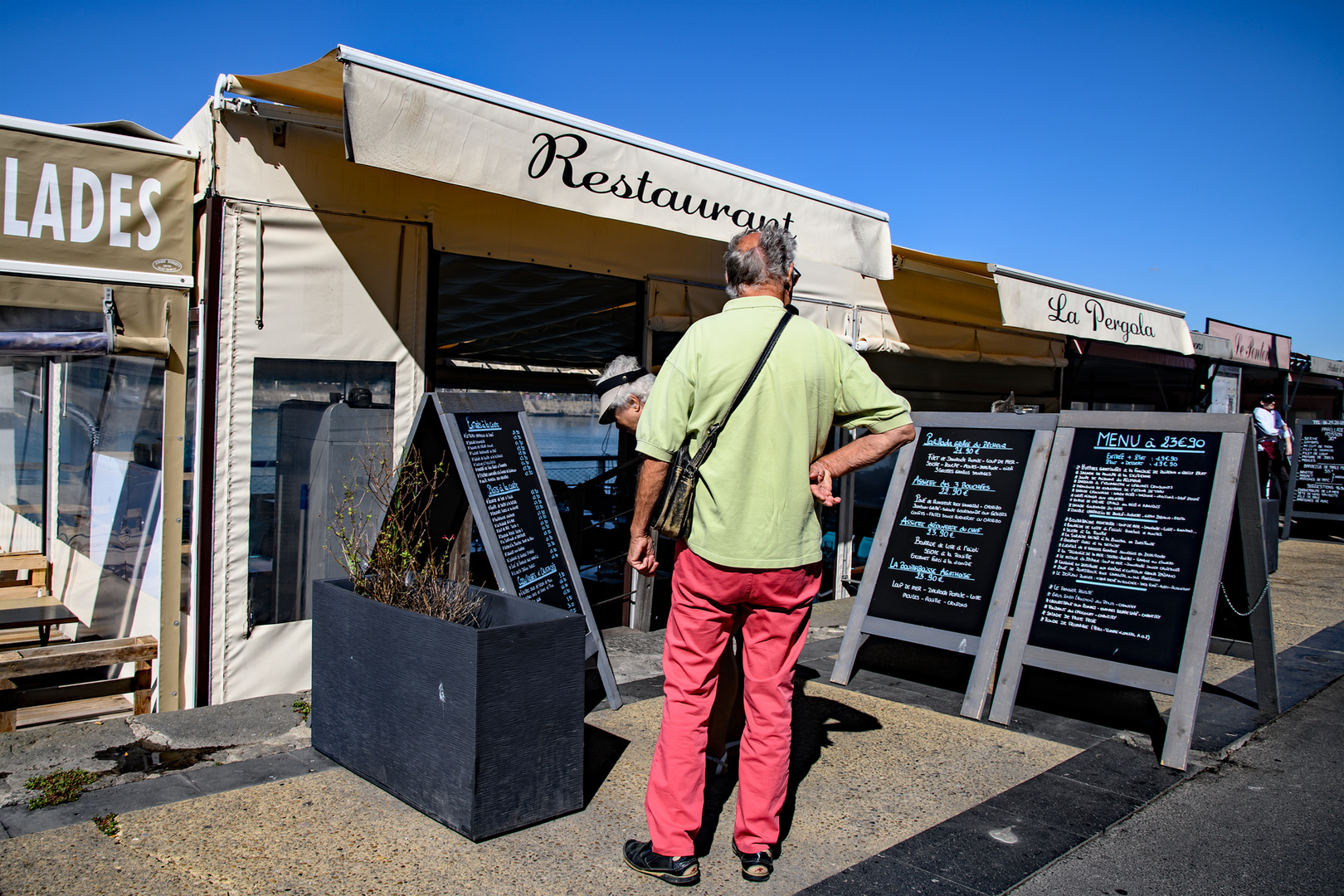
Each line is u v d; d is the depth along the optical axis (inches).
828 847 108.9
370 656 120.9
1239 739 152.6
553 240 198.2
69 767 125.6
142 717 147.3
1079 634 156.6
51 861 98.7
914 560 181.3
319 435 165.9
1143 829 116.5
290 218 159.3
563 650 112.7
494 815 106.9
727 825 114.8
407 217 174.1
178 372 153.5
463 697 105.1
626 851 102.4
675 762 98.3
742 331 97.1
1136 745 149.3
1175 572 151.9
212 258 151.6
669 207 173.0
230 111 150.2
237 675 157.9
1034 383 354.0
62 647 144.2
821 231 202.2
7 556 209.9
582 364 225.9
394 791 117.3
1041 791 128.0
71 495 199.9
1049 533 167.0
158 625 156.3
